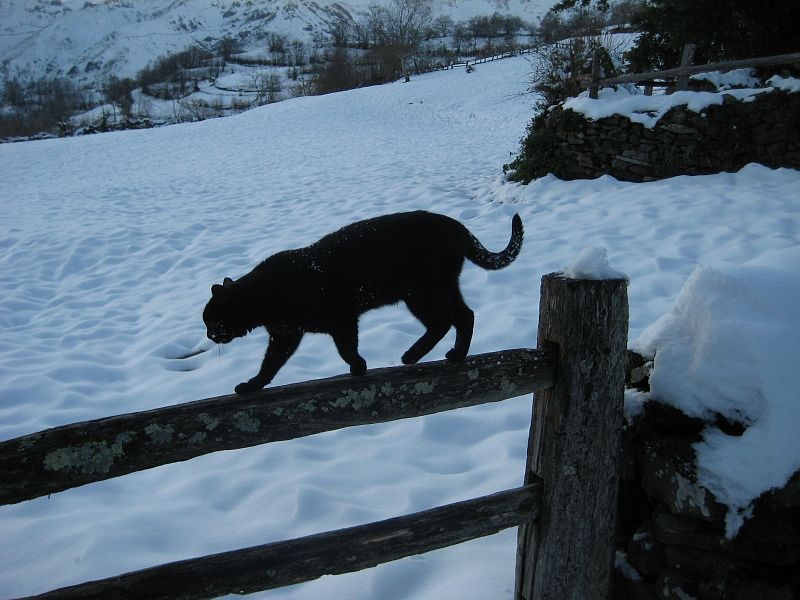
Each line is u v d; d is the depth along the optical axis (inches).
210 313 94.4
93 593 63.7
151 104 3184.1
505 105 1113.4
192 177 645.9
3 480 59.1
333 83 1943.9
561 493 82.8
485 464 140.2
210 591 68.5
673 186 325.1
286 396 70.6
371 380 74.3
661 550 85.9
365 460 144.9
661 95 356.5
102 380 199.2
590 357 79.7
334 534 74.2
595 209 312.5
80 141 1047.6
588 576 86.2
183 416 66.2
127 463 64.2
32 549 116.3
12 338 232.1
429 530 78.4
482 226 310.8
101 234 379.6
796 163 323.0
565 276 80.8
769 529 75.5
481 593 98.4
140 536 118.7
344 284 90.4
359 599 101.4
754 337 77.7
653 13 466.3
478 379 78.4
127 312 260.8
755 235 244.1
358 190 462.3
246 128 1076.5
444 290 95.0
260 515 125.9
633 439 87.3
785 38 415.2
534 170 387.5
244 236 354.3
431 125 1012.5
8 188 673.6
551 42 544.7
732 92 340.8
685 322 86.5
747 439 75.9
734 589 78.5
